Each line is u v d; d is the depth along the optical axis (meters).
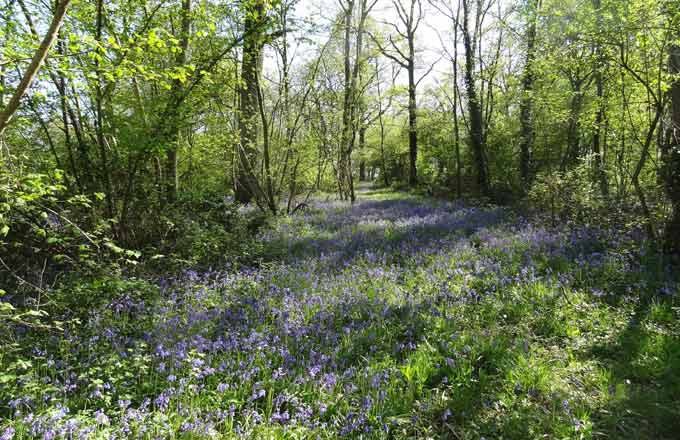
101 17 6.21
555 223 10.52
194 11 7.47
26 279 6.41
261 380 4.05
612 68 9.59
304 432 3.34
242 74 11.88
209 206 10.38
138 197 8.20
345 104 17.53
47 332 4.82
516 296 6.04
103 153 7.10
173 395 3.62
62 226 6.43
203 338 4.73
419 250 9.16
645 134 11.76
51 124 7.55
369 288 6.58
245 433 3.23
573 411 3.63
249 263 8.59
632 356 4.50
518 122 22.11
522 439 3.41
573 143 19.08
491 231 10.75
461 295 6.26
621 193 11.17
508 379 4.11
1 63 3.80
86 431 3.04
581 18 8.72
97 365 4.11
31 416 3.09
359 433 3.40
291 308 5.79
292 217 14.53
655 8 7.15
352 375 4.14
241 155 14.52
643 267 6.79
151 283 6.83
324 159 17.14
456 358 4.48
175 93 7.41
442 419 3.66
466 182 25.05
